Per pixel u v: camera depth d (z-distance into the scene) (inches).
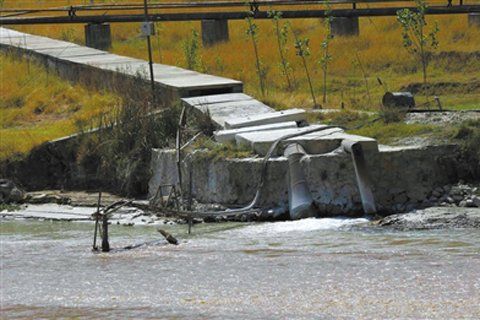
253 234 1501.0
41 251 1496.1
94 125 1975.9
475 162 1605.6
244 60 2684.5
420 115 1787.6
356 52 2632.9
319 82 2464.3
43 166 1932.8
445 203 1578.5
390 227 1480.1
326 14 2691.9
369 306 1159.6
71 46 2736.2
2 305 1266.0
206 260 1370.6
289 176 1609.3
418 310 1137.4
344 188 1584.6
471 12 2753.4
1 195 1866.4
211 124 1857.8
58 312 1231.5
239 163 1642.5
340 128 1737.2
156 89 2076.8
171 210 1588.3
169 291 1264.8
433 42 2388.0
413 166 1594.5
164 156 1772.9
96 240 1542.8
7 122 2222.0
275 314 1162.6
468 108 1985.7
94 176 1888.5
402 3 3154.5
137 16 3048.7
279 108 2053.4
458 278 1222.9
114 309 1223.5
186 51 2657.5
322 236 1455.5
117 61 2452.0
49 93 2358.5
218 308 1194.6
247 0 3075.8
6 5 3688.5
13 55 2691.9
